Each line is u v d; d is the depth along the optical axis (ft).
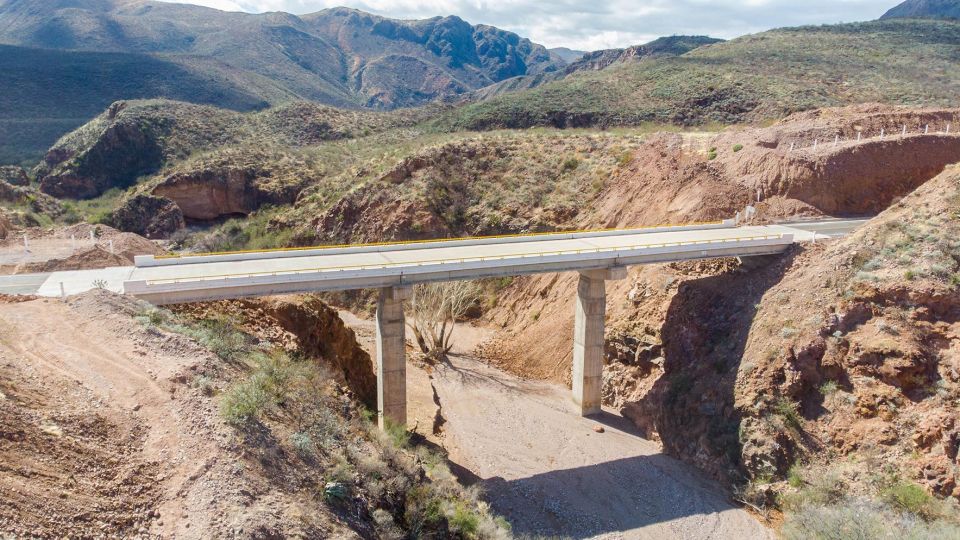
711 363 98.68
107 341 57.67
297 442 51.90
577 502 83.76
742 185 140.05
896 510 67.21
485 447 97.45
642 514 81.25
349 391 82.89
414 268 89.40
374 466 56.29
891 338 79.20
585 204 172.24
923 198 98.37
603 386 116.16
